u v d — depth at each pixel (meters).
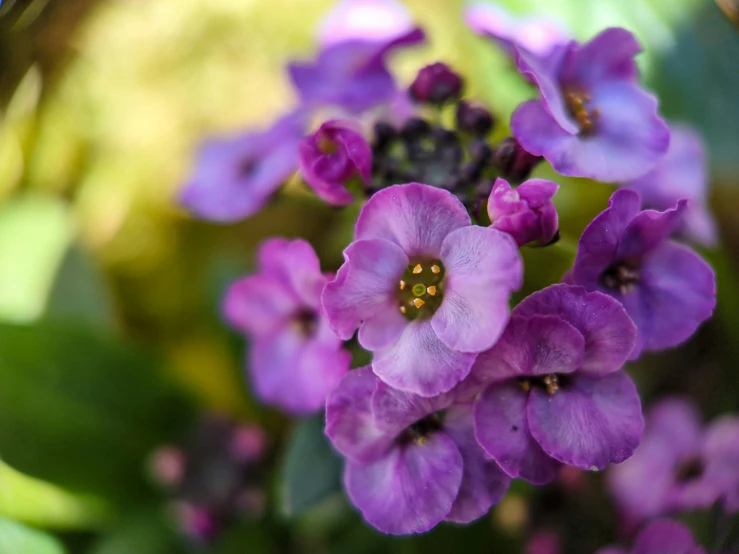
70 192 0.24
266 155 0.18
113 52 0.24
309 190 0.17
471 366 0.13
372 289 0.13
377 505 0.13
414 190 0.13
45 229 0.21
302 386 0.16
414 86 0.16
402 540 0.18
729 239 0.18
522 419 0.13
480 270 0.13
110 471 0.19
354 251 0.13
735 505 0.16
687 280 0.14
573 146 0.14
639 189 0.16
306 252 0.14
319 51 0.18
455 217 0.13
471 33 0.20
